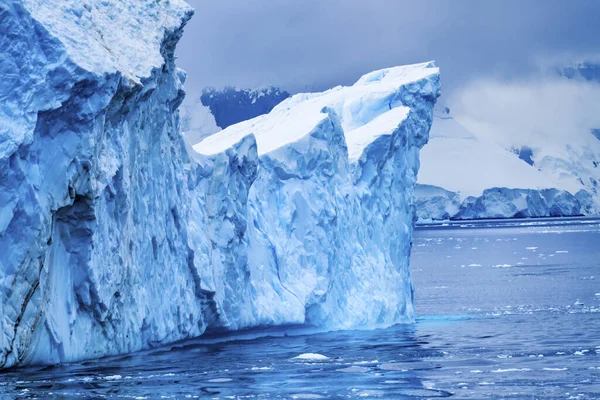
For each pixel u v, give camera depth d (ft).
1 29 92.84
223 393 91.20
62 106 96.63
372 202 185.26
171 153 127.13
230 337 146.20
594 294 259.60
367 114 209.15
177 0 126.62
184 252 127.54
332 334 159.53
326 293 161.38
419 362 118.21
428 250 587.68
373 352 130.93
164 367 108.88
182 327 127.54
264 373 106.32
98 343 109.19
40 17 96.32
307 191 164.55
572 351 131.54
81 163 98.84
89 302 104.83
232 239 140.26
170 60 124.06
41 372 97.86
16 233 93.40
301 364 115.14
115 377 98.12
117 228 109.19
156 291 120.88
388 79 236.22
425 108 212.84
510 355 126.82
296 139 164.35
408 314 192.34
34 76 94.38
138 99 110.93
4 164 90.43
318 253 162.50
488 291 284.00
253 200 155.74
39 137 96.07
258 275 149.89
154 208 119.96
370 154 184.34
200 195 136.98
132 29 115.24
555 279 323.57
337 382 99.66
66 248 102.53
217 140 206.08
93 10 110.01
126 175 110.01
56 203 97.30
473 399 88.74
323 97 220.64
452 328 172.86
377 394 91.71
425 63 237.25
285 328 156.15
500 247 591.78
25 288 94.89
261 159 160.86
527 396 90.22
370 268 177.88
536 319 192.44
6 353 93.09
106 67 98.84
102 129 102.83
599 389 94.12
